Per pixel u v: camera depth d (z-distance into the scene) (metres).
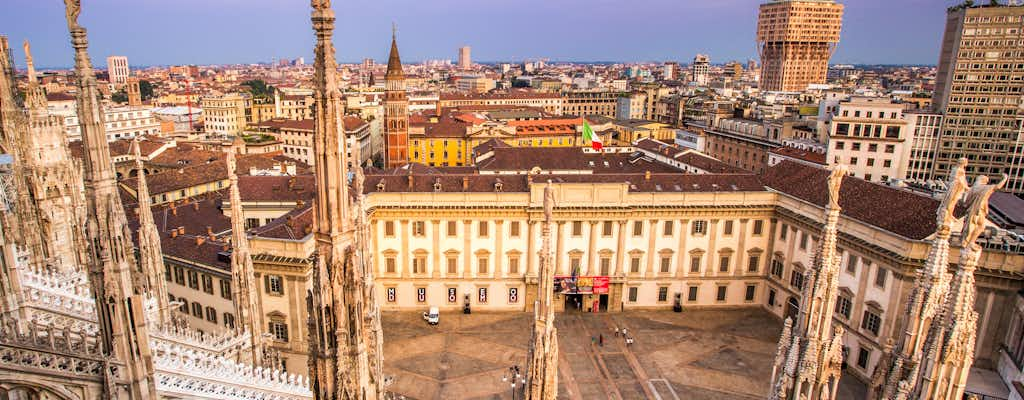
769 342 70.44
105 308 20.86
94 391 22.05
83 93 18.09
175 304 39.38
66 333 22.22
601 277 76.69
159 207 80.88
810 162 116.44
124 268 20.62
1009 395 47.69
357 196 18.61
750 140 143.88
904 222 59.00
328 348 17.69
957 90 129.62
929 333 14.44
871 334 60.44
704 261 78.25
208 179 100.69
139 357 21.64
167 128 194.62
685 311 79.06
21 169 34.38
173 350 29.42
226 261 58.16
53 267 33.28
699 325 74.81
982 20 124.88
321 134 16.02
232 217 34.09
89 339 25.67
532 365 22.92
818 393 16.42
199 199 83.81
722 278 78.94
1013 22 122.62
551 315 22.61
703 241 77.69
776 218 76.88
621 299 78.50
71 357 21.84
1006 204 63.22
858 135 116.56
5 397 21.62
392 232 75.25
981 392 48.75
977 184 13.89
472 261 76.44
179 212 73.56
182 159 118.94
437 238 75.44
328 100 15.72
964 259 13.77
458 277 76.81
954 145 132.38
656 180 80.69
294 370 60.50
